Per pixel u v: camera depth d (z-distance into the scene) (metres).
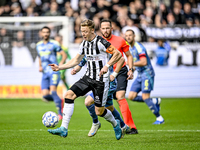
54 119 17.41
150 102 26.16
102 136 20.11
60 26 45.50
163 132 21.77
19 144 17.27
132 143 17.53
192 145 16.84
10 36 45.78
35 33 46.22
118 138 18.23
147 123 26.70
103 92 16.66
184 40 44.91
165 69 44.91
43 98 31.12
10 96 45.59
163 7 51.94
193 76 45.28
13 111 34.56
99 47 16.19
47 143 17.61
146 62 25.17
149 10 51.72
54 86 30.27
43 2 53.53
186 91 45.38
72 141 18.27
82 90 16.83
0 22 45.81
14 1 52.81
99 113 17.09
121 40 20.69
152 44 44.75
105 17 50.12
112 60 16.05
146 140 18.53
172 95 45.31
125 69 21.47
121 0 53.59
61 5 53.19
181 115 31.45
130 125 21.33
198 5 54.16
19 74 45.38
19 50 45.59
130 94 27.08
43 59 30.61
